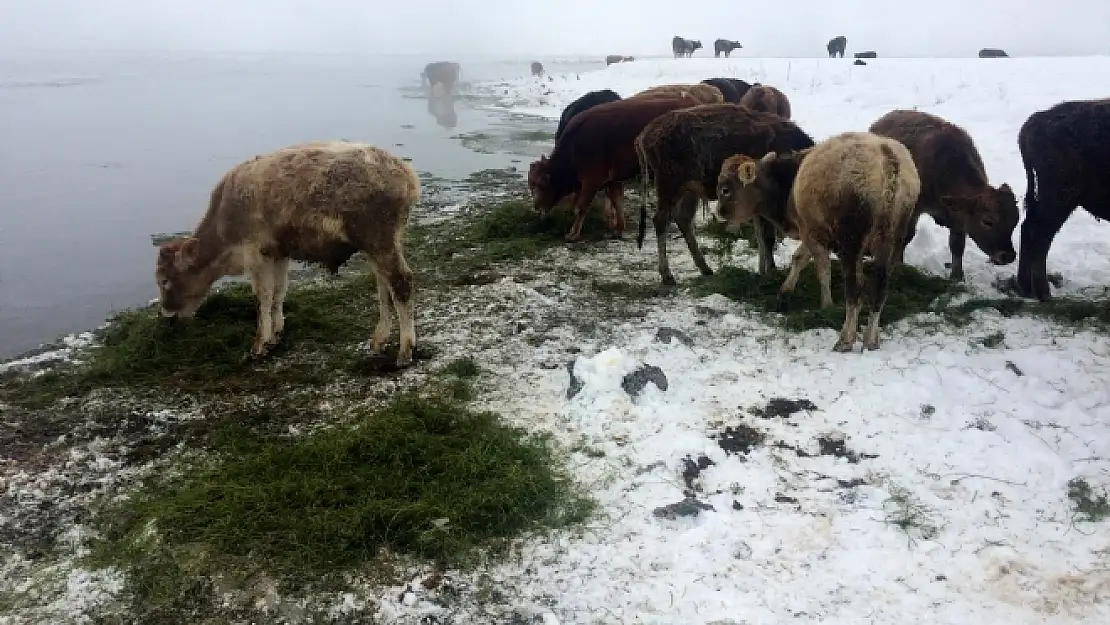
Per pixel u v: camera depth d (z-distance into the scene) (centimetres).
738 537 394
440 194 1302
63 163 1691
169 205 1300
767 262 776
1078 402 497
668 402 531
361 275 870
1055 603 341
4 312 809
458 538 398
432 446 473
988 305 658
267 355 651
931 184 717
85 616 364
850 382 548
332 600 365
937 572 364
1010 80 1766
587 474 454
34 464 498
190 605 367
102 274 938
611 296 756
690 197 786
